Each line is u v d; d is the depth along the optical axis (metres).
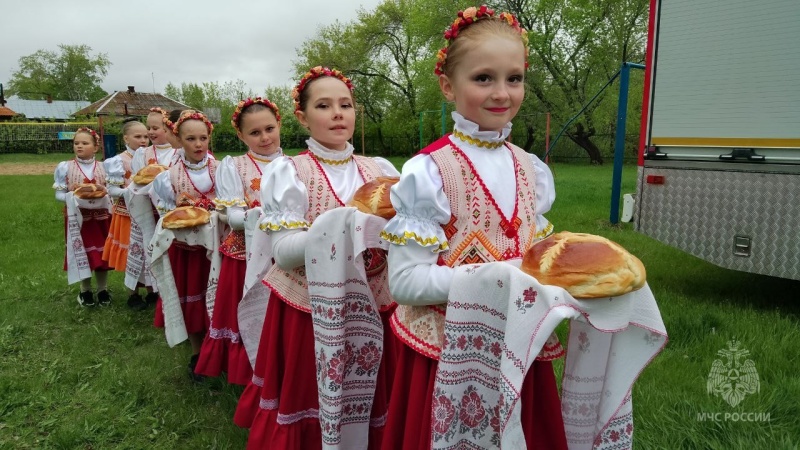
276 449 2.47
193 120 4.32
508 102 1.73
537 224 2.00
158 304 4.42
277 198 2.38
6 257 7.67
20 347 4.61
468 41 1.70
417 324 1.82
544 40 27.47
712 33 4.78
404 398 1.90
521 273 1.49
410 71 36.59
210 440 3.18
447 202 1.71
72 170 6.08
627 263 1.45
